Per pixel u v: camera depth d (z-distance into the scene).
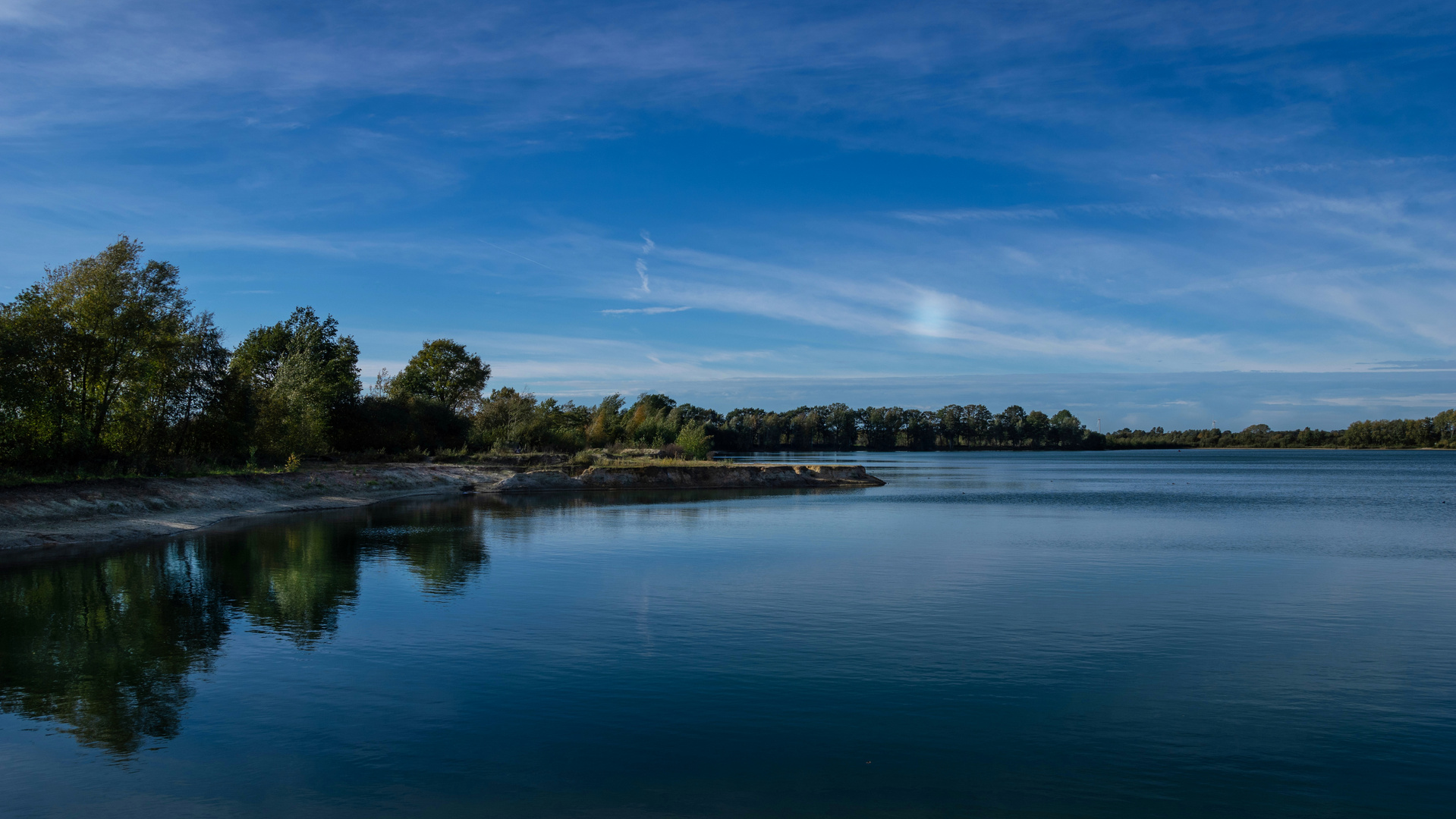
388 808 10.06
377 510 51.75
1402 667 16.50
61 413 42.75
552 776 11.01
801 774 11.11
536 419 100.12
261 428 61.09
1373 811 10.16
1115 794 10.61
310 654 16.95
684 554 32.25
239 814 9.95
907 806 10.20
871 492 74.81
